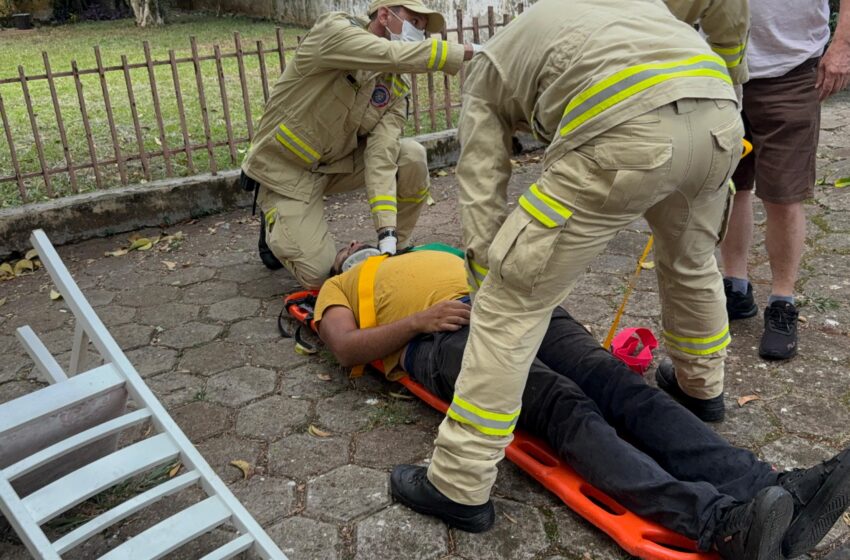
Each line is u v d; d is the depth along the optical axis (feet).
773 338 10.37
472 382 7.00
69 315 13.32
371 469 8.63
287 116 12.30
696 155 6.30
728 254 11.33
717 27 7.76
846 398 9.41
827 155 19.25
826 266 13.14
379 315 9.95
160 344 11.89
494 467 7.27
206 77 33.40
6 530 8.01
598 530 7.50
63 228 16.60
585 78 6.26
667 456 7.55
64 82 33.94
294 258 12.53
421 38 11.91
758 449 8.57
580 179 6.32
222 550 6.60
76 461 7.80
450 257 10.09
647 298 12.46
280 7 51.55
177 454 7.24
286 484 8.45
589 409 7.72
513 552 7.29
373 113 12.55
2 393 10.89
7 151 21.59
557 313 9.30
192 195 17.75
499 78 7.04
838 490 6.18
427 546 7.41
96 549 7.68
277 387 10.44
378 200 12.43
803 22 9.97
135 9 51.01
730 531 6.35
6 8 56.29
